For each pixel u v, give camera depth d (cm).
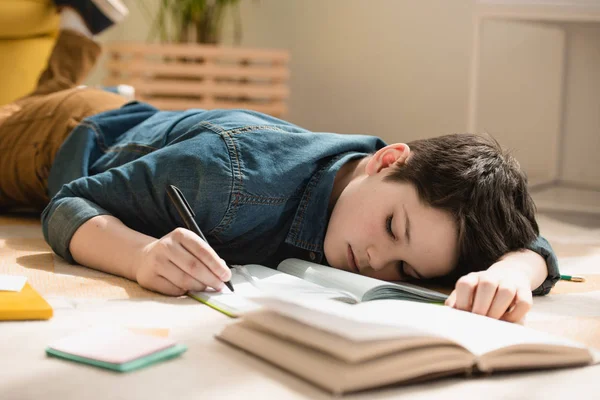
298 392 67
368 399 66
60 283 108
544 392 71
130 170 124
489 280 95
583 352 80
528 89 333
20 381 68
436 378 73
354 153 132
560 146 327
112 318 90
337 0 367
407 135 366
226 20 375
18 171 177
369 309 81
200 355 77
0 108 198
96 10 236
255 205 120
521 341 77
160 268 102
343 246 117
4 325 86
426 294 104
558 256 166
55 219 123
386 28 363
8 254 132
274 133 128
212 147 121
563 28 321
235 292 102
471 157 119
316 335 71
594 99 320
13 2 233
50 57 227
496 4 254
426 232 110
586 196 289
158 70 321
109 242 115
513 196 122
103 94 183
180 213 109
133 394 66
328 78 373
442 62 356
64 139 171
